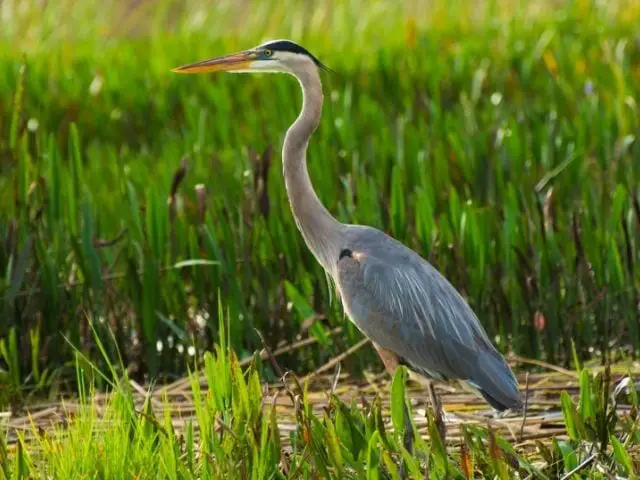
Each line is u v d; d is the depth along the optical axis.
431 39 23.84
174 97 20.84
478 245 12.35
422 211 12.41
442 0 27.62
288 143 10.38
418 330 9.59
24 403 11.58
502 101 18.19
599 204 13.07
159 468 8.02
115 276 12.70
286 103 17.97
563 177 14.12
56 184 13.03
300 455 8.49
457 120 16.36
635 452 8.88
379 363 12.19
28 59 22.69
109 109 20.52
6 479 8.09
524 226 12.80
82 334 12.61
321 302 12.55
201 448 8.21
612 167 14.10
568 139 15.33
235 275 12.24
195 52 23.36
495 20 25.70
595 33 22.67
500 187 13.79
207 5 28.17
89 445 8.10
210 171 14.27
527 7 27.02
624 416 9.37
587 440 8.53
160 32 26.17
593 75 19.50
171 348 12.70
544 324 12.28
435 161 14.31
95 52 24.66
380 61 20.95
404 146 14.63
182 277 12.94
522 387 10.95
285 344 12.42
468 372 9.38
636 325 12.22
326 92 20.02
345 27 26.27
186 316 12.49
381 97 19.88
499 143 14.86
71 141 13.09
